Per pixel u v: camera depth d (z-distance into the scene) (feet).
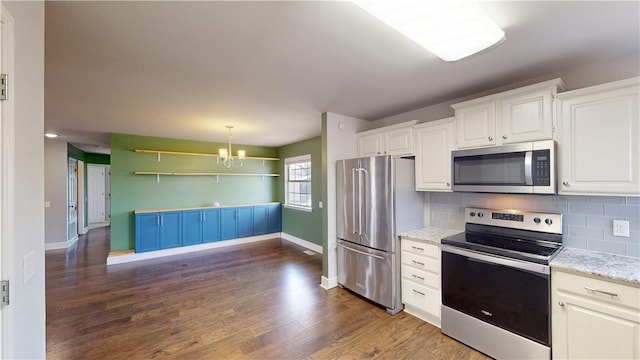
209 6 4.28
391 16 4.27
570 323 5.40
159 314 8.70
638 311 4.68
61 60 6.11
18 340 3.12
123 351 6.81
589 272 5.12
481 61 6.38
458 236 7.91
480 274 6.72
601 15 4.58
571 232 6.76
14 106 3.04
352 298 9.89
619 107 5.40
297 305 9.33
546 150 6.12
